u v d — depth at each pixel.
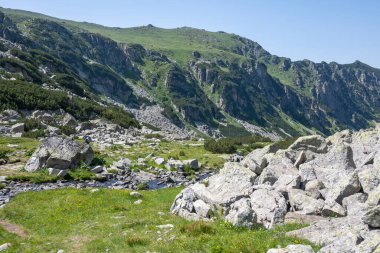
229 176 26.80
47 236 21.39
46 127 75.25
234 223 19.81
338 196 20.62
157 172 47.41
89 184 39.19
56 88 123.94
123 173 45.59
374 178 20.50
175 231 19.77
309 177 24.31
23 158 47.78
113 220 24.02
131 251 17.42
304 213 20.23
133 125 101.25
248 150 72.31
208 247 16.59
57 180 39.62
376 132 32.38
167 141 80.38
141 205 28.92
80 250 18.44
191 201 25.19
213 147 67.56
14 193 33.12
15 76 106.56
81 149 46.59
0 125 70.62
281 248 14.43
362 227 15.65
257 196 22.53
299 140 34.38
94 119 96.25
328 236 16.06
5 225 23.64
